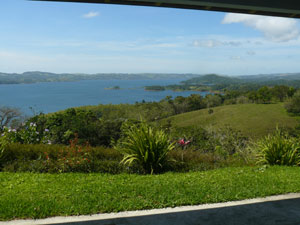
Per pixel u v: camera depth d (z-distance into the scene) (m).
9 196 3.66
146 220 3.17
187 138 7.29
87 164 5.11
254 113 40.69
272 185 4.38
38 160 5.40
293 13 3.86
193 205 3.60
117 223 3.09
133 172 5.11
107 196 3.73
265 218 3.27
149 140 5.24
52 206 3.40
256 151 6.63
